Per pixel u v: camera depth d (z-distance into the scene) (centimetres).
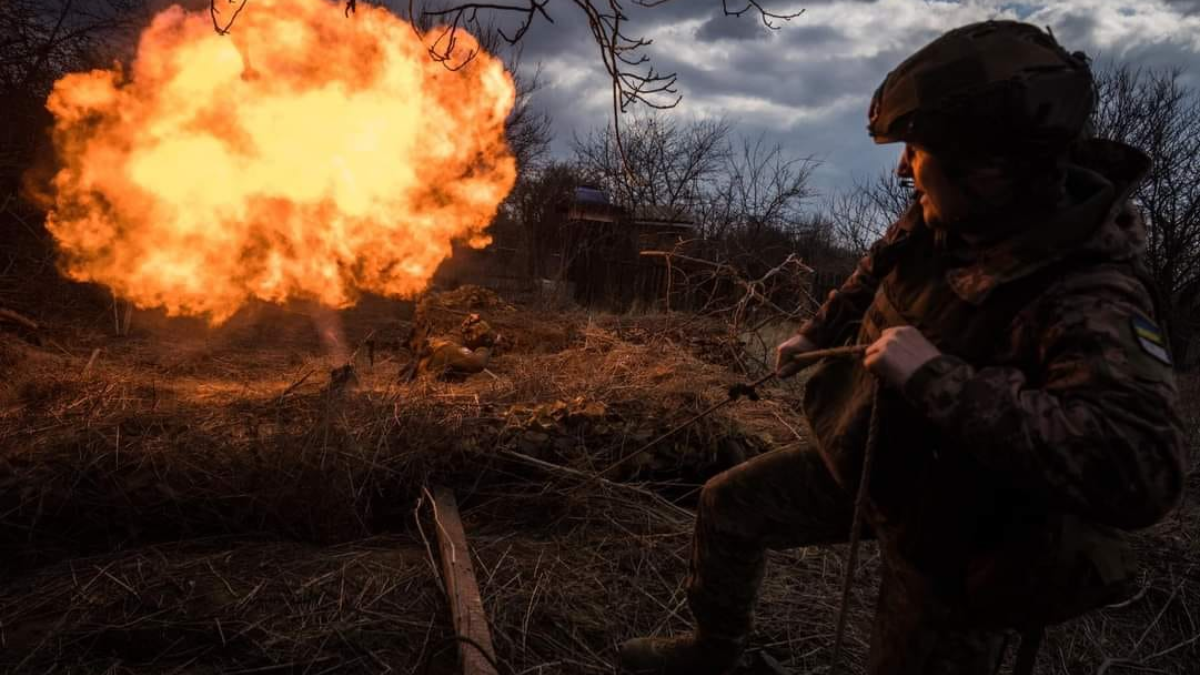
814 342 220
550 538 355
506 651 270
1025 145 139
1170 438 129
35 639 262
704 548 228
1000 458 136
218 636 268
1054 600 149
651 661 253
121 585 294
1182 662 306
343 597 295
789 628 297
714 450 401
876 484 170
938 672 168
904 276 173
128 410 376
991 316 150
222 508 341
